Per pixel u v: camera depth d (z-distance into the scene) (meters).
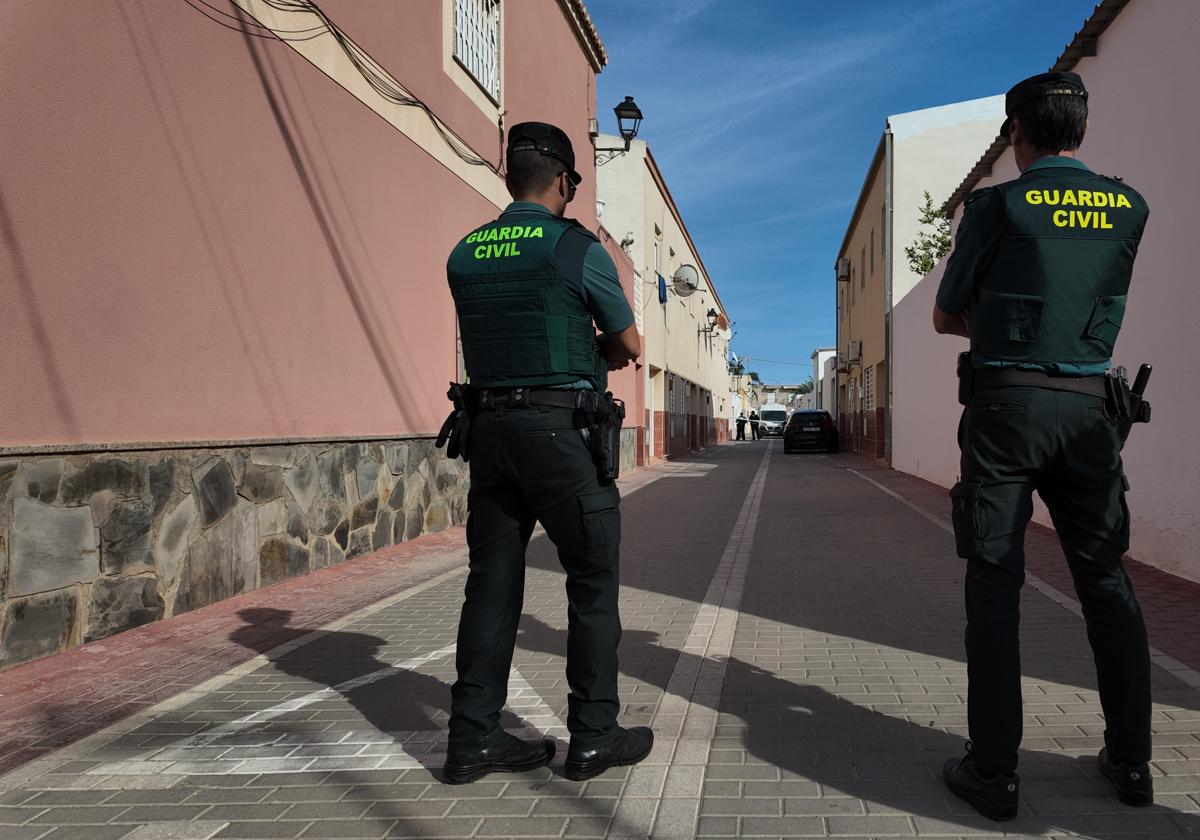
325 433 7.42
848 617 5.22
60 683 4.11
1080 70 7.97
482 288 2.90
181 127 5.65
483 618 2.95
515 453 2.86
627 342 2.96
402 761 3.12
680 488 14.64
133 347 5.21
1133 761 2.62
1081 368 2.59
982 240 2.62
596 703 2.91
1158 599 5.36
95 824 2.64
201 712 3.67
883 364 21.22
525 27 13.21
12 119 4.43
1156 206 6.36
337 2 7.66
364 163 8.17
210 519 5.83
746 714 3.53
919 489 13.58
